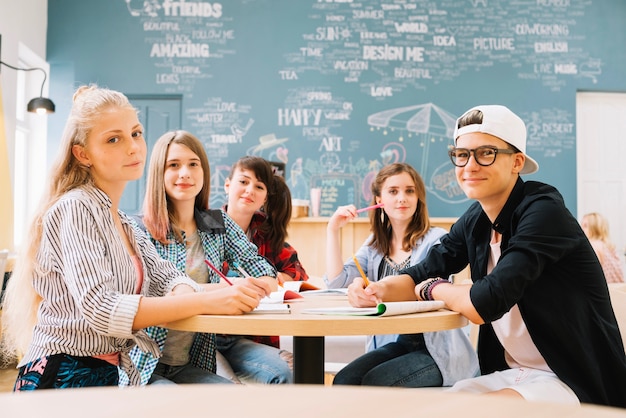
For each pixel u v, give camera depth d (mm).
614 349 1323
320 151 5262
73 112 1321
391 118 5301
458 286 1326
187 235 1801
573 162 5352
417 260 1997
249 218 2350
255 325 1111
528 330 1347
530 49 5398
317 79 5305
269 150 5250
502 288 1238
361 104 5301
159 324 1183
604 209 5441
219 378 1543
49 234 1231
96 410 312
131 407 316
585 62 5418
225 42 5297
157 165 1736
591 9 5453
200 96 5254
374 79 5320
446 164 5277
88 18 5238
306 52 5312
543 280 1346
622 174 5473
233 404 321
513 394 1229
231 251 1910
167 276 1490
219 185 5211
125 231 1430
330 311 1219
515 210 1405
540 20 5418
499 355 1492
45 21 5168
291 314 1191
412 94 5324
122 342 1267
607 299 1369
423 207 2037
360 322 1110
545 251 1289
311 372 1311
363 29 5344
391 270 2061
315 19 5336
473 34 5375
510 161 1416
